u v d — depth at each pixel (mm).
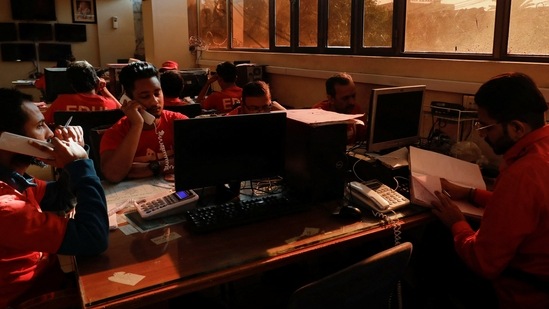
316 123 1679
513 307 1427
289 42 4699
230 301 2064
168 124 2199
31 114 1345
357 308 1179
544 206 1306
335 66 3865
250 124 1694
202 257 1315
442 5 2945
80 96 3281
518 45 2525
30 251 1280
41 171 4320
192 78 4859
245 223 1544
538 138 1387
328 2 3998
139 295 1134
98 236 1281
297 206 1650
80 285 1167
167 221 1563
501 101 1392
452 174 1896
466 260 1437
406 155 2064
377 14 3471
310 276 2012
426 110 2926
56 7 8195
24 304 1235
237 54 5520
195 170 1638
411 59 3076
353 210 1594
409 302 1915
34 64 8133
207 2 6477
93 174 1383
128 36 8781
